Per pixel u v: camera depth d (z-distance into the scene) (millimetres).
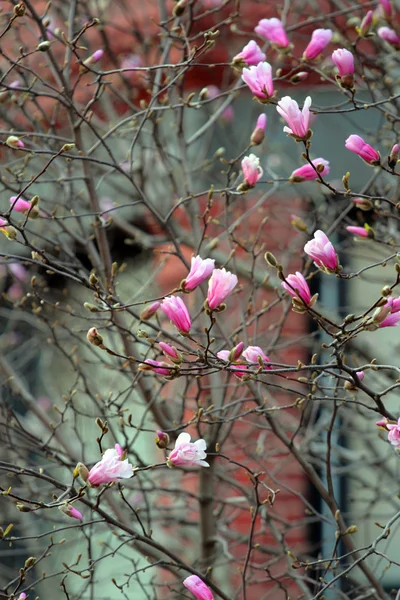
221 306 5234
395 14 9133
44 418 8656
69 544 11102
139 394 9188
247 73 5988
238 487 8039
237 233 11008
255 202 11164
